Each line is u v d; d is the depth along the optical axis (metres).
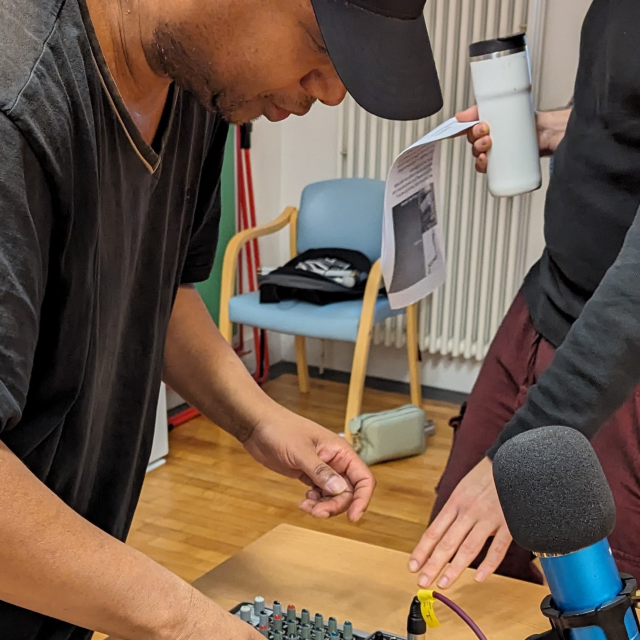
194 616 0.66
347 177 3.48
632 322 0.82
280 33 0.63
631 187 1.13
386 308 3.04
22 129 0.57
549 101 3.07
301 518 2.47
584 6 2.93
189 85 0.69
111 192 0.72
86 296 0.68
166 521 2.44
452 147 3.12
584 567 0.53
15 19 0.60
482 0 3.00
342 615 0.97
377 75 0.64
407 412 2.92
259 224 3.68
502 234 3.14
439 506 1.42
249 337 3.76
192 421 3.22
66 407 0.72
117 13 0.68
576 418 0.85
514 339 1.37
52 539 0.60
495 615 0.96
